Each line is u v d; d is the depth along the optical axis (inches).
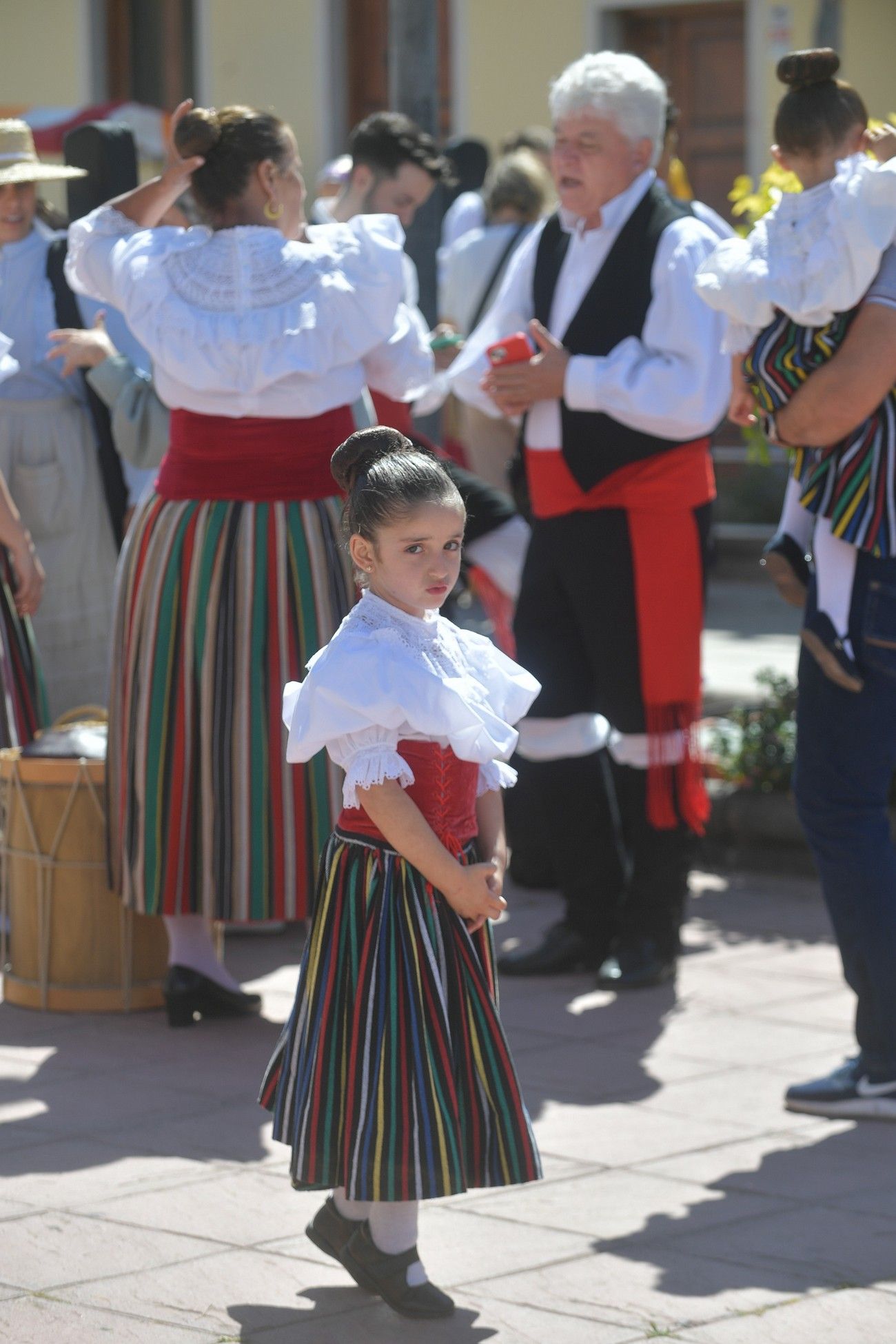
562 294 399.9
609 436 386.9
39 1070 346.9
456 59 1119.6
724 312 332.2
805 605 331.6
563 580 398.0
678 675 393.1
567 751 403.9
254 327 343.6
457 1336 239.8
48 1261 261.0
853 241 300.4
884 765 320.8
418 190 470.6
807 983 404.8
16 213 445.4
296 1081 247.6
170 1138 310.7
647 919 402.9
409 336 368.2
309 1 1154.0
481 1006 248.7
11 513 403.5
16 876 390.3
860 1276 258.1
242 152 349.7
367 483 241.1
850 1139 313.9
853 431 312.8
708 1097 333.7
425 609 244.4
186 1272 258.7
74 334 404.5
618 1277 257.4
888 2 1003.9
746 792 509.4
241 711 355.6
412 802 240.4
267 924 451.2
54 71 1211.9
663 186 396.2
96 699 465.7
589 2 1080.2
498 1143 246.1
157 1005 390.3
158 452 402.3
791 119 314.2
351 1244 248.8
